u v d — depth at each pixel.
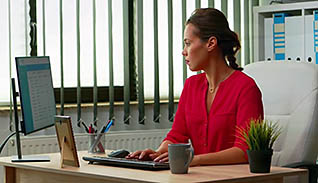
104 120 3.94
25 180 2.34
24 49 3.59
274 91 2.82
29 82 2.48
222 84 2.25
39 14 3.65
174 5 4.23
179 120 2.44
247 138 1.88
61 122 2.13
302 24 4.05
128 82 3.99
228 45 2.25
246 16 4.52
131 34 4.07
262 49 4.27
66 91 3.79
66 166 2.14
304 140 2.67
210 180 1.68
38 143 3.56
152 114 4.14
